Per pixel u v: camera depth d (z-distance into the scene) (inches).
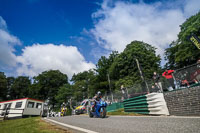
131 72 949.8
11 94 1909.4
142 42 1122.7
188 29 725.9
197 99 178.2
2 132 159.2
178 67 950.4
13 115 673.6
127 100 340.8
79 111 593.9
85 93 1342.3
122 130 126.9
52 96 1641.2
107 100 513.0
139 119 197.5
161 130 113.9
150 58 966.4
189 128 110.8
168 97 224.8
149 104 253.1
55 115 623.2
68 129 158.2
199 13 756.0
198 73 204.4
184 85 227.9
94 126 161.8
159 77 286.7
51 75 1753.2
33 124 226.2
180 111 200.2
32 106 737.0
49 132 140.3
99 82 1371.8
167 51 1115.3
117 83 904.9
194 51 750.5
